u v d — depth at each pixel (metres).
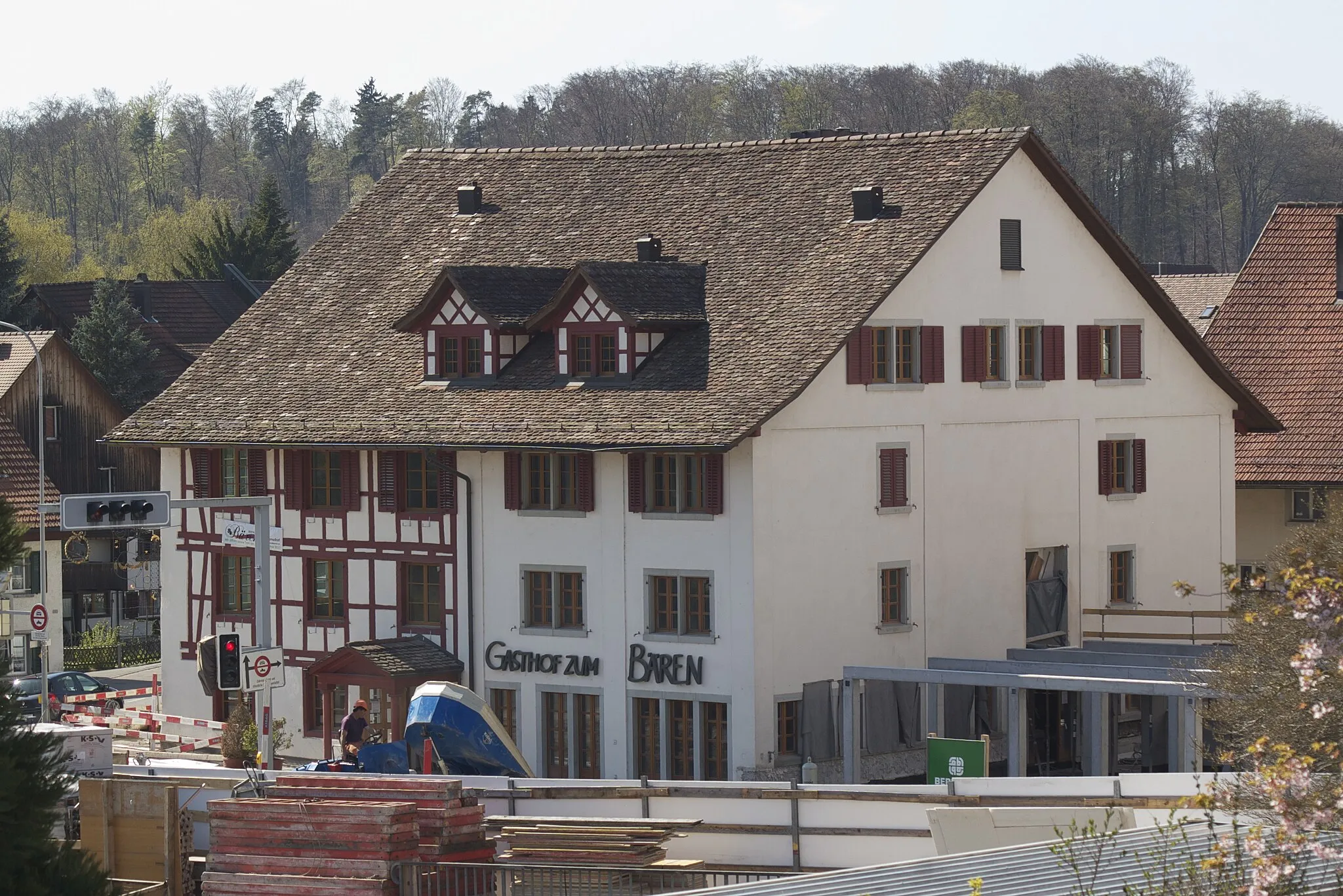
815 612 58.19
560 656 60.75
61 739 25.47
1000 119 175.38
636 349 60.09
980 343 62.53
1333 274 76.88
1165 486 68.12
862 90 186.75
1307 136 180.50
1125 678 52.00
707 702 57.91
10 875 23.77
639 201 67.06
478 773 55.09
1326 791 24.48
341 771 52.66
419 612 64.06
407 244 70.44
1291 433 72.62
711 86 196.38
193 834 46.16
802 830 42.34
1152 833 29.66
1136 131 177.25
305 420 64.94
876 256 60.09
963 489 62.06
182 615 68.50
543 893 38.56
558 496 61.00
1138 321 67.31
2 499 24.58
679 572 58.31
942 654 61.34
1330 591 25.25
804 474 57.88
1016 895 26.48
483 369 63.16
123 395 115.00
